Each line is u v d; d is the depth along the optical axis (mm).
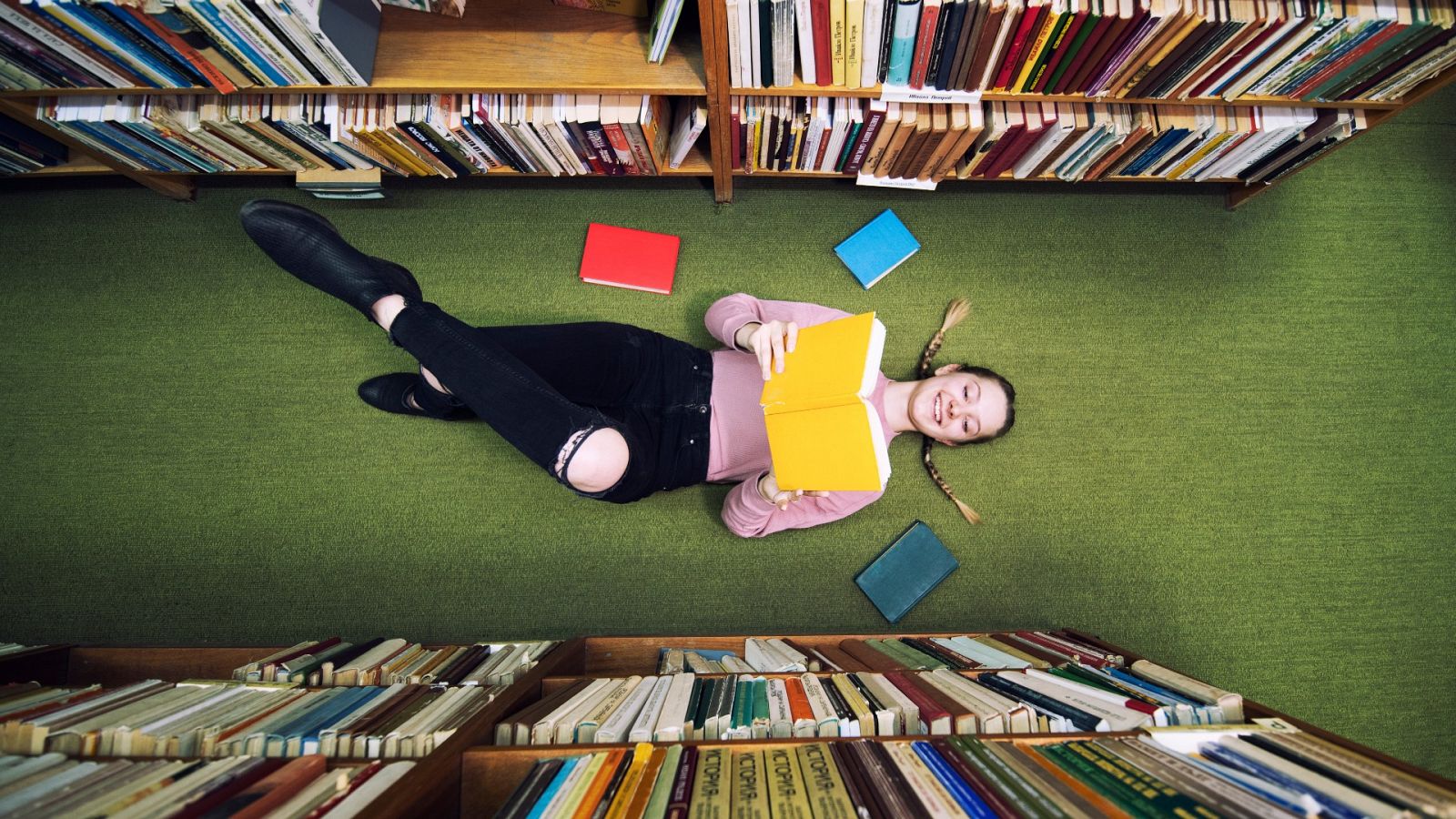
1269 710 1215
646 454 1724
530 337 1689
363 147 1834
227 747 1150
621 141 1819
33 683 1442
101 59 1466
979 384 1892
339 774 997
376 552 2104
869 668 1633
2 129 1759
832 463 1324
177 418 2139
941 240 2271
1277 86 1641
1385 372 2260
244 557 2094
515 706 1320
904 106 1729
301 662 1567
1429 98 2367
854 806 925
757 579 2127
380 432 2143
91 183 2223
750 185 2266
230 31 1377
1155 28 1443
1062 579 2158
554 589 2109
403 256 2217
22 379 2148
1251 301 2273
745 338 1689
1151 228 2287
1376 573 2184
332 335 2182
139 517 2100
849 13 1412
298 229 1419
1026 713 1212
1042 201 2291
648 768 1019
